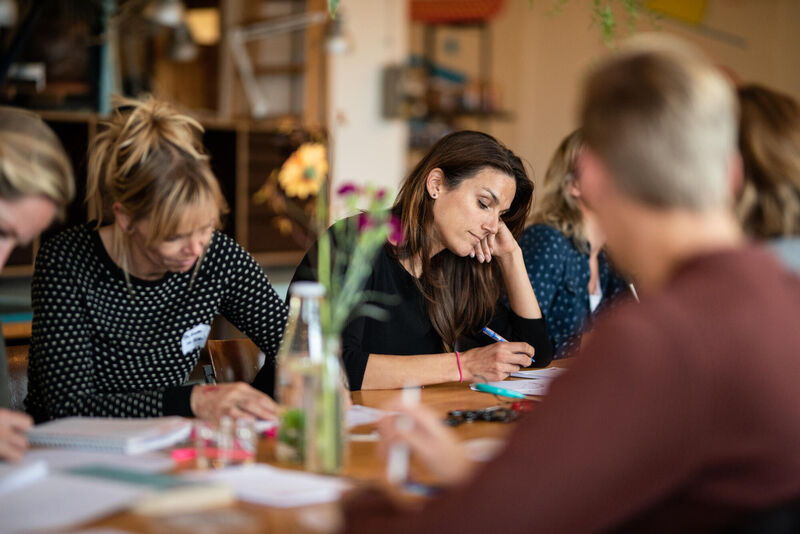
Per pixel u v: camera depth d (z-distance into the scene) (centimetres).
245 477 133
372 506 106
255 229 552
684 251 99
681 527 92
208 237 188
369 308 231
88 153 205
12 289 444
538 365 258
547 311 295
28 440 150
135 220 183
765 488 89
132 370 208
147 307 206
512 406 185
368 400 200
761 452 88
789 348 91
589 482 87
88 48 520
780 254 141
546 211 303
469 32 855
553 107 874
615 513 88
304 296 142
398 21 666
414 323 243
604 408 87
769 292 94
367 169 655
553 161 304
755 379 88
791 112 148
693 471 89
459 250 238
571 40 857
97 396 181
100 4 499
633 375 87
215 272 213
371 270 235
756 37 779
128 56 584
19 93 476
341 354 217
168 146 180
